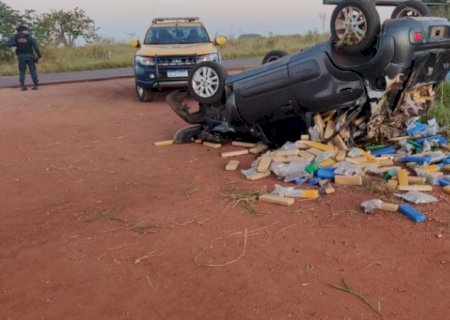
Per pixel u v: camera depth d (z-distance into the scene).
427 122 7.25
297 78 6.28
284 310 3.19
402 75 5.70
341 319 3.07
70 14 34.03
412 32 5.54
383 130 6.49
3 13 27.38
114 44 31.81
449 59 6.08
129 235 4.40
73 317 3.25
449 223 4.24
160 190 5.56
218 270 3.72
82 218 4.89
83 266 3.90
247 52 25.44
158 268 3.80
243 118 7.00
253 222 4.51
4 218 5.02
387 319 3.05
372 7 5.54
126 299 3.42
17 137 8.88
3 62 26.28
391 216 4.45
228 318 3.14
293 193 5.03
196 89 7.19
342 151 5.98
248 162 6.48
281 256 3.87
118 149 7.63
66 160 7.14
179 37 13.12
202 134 7.63
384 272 3.56
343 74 5.96
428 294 3.28
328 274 3.57
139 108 11.73
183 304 3.32
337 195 5.00
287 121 6.84
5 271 3.90
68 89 15.80
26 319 3.26
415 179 5.18
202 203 5.05
